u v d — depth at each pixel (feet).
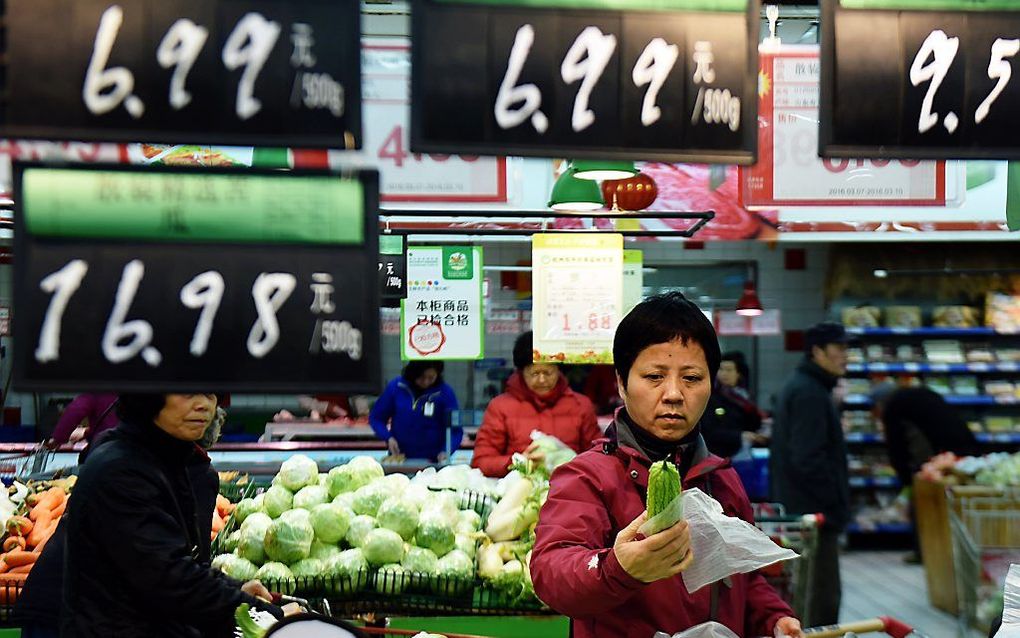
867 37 5.90
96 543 6.68
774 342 30.27
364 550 9.08
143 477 6.73
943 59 5.92
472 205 11.35
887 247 28.07
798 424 15.67
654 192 12.50
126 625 6.75
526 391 16.24
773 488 16.53
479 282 14.15
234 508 11.13
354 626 4.79
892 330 27.14
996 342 27.58
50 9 5.10
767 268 30.22
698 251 30.32
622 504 5.72
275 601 7.47
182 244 5.17
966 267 27.61
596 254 13.09
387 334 27.14
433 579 8.94
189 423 6.93
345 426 24.97
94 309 5.10
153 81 5.17
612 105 5.66
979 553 14.38
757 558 5.00
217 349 5.18
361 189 5.29
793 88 11.46
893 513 26.58
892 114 5.91
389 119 11.06
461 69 5.52
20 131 5.09
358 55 5.33
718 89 5.74
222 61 5.22
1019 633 5.57
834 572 15.42
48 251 5.07
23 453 16.17
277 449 19.76
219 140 5.23
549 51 5.59
